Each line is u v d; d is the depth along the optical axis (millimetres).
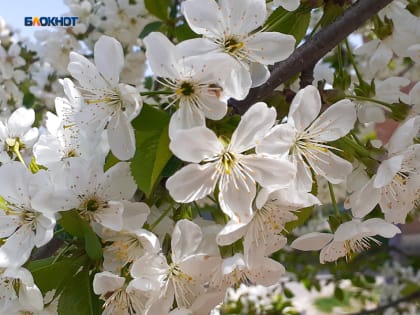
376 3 240
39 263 225
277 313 554
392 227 231
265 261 224
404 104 252
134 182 224
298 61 241
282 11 247
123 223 217
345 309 1180
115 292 217
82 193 222
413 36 272
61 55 415
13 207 225
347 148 233
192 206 242
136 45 417
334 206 238
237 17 221
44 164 235
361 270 550
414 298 555
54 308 228
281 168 208
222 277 219
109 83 220
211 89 211
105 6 405
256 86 225
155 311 218
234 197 210
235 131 206
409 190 236
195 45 217
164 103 235
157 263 215
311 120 220
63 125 238
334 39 242
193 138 202
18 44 438
